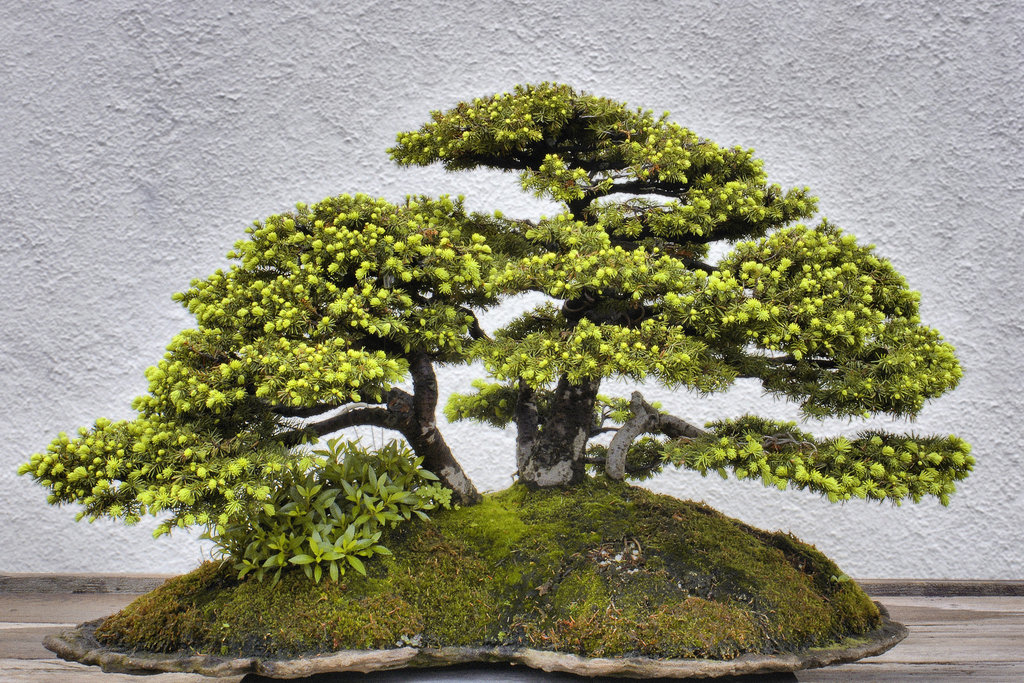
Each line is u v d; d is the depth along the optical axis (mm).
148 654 874
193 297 957
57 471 832
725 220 1008
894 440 935
